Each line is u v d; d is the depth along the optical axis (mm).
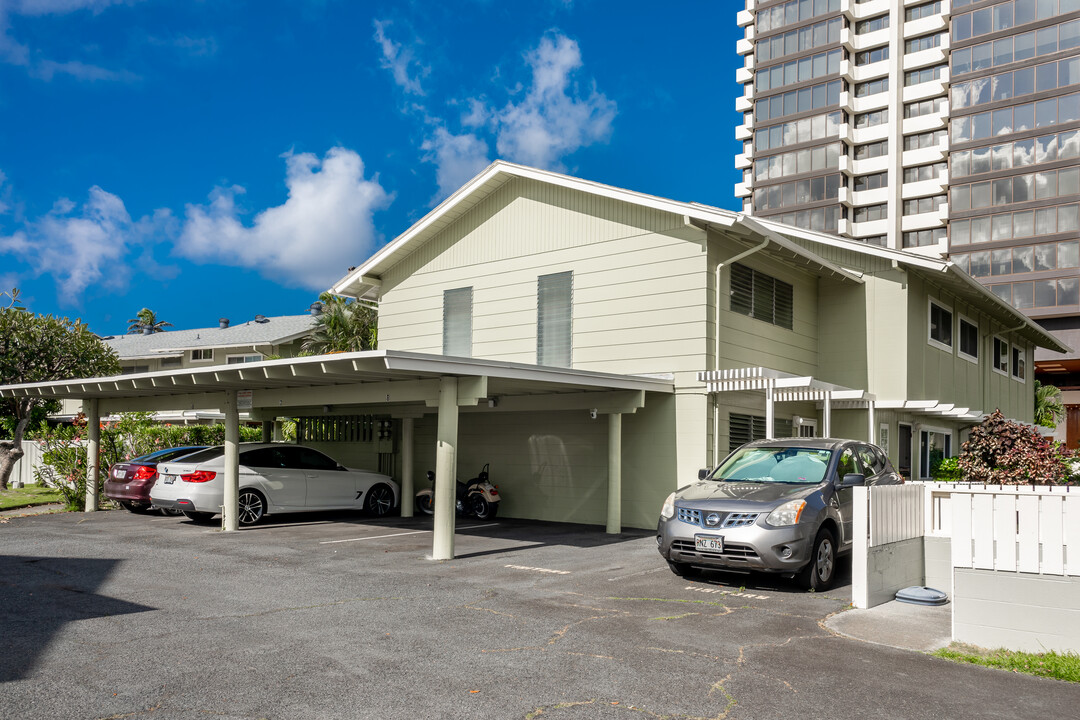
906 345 16984
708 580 9125
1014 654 6094
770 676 5512
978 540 6441
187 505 13656
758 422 15461
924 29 54844
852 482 8719
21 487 22562
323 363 10477
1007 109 47750
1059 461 14633
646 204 14492
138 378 13539
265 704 4836
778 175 59438
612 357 15133
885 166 55438
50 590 8281
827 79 57781
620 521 13695
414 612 7383
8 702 4805
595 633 6637
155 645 6129
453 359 10273
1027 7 47938
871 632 6770
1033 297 45156
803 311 17578
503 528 14312
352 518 15656
